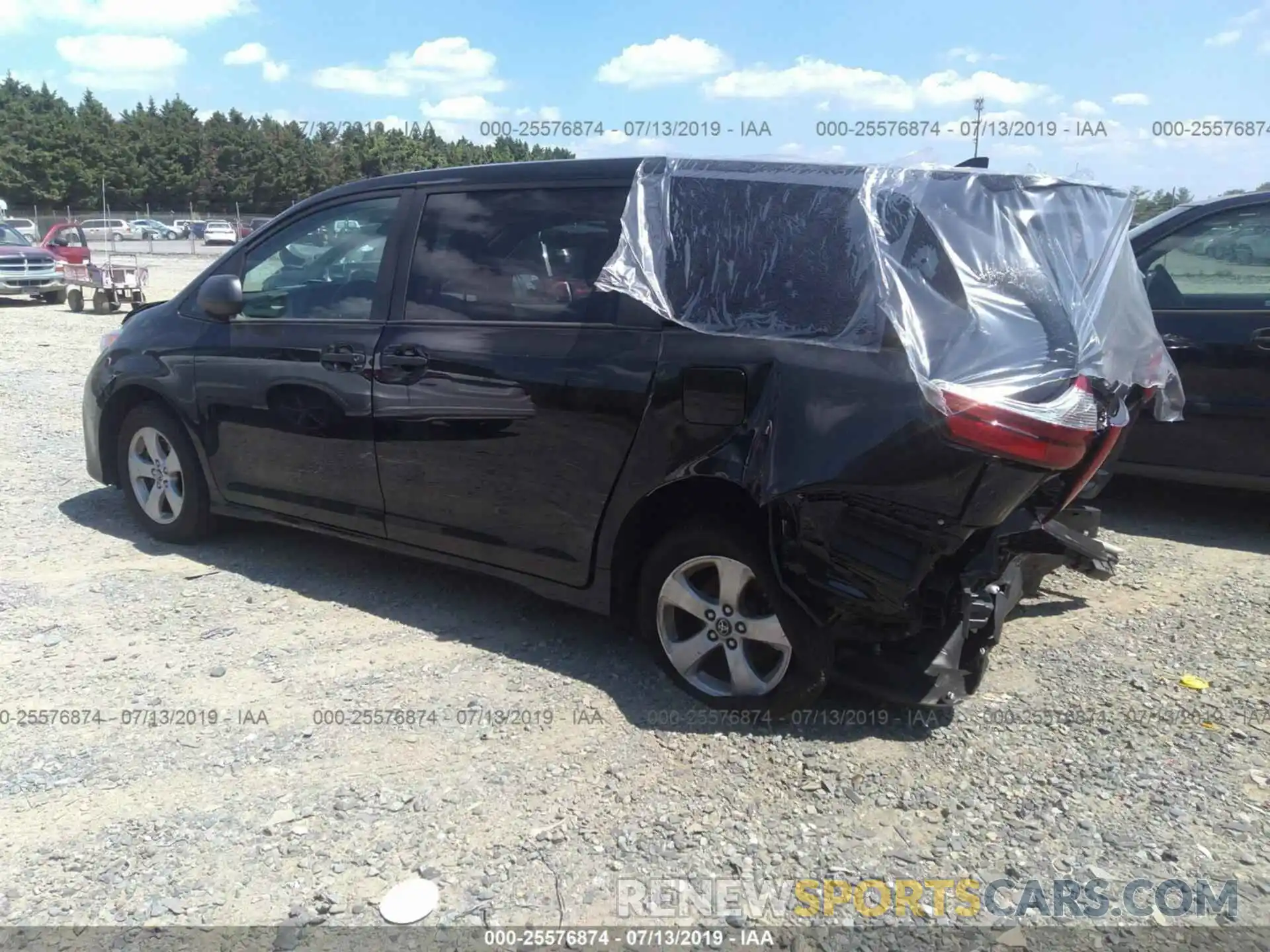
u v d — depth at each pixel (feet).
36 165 244.01
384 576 16.02
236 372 15.49
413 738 11.20
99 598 15.03
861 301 10.35
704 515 11.62
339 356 14.19
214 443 16.10
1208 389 17.80
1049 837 9.58
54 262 69.21
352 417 14.14
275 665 12.93
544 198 12.80
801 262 10.80
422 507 13.79
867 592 10.32
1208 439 17.97
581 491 12.16
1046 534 11.51
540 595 13.08
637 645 13.60
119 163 253.65
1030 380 9.80
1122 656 13.44
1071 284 10.77
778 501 10.48
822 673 11.07
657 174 11.95
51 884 8.87
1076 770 10.69
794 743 11.12
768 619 11.28
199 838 9.49
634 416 11.52
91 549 17.13
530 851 9.32
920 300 10.07
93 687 12.32
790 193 11.03
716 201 11.43
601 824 9.71
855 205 10.61
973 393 9.51
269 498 15.70
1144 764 10.82
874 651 11.34
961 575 10.61
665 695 12.19
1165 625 14.43
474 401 12.85
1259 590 15.75
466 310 13.20
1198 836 9.61
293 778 10.44
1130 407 12.76
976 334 9.91
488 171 13.50
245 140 261.85
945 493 9.68
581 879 8.95
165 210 259.39
